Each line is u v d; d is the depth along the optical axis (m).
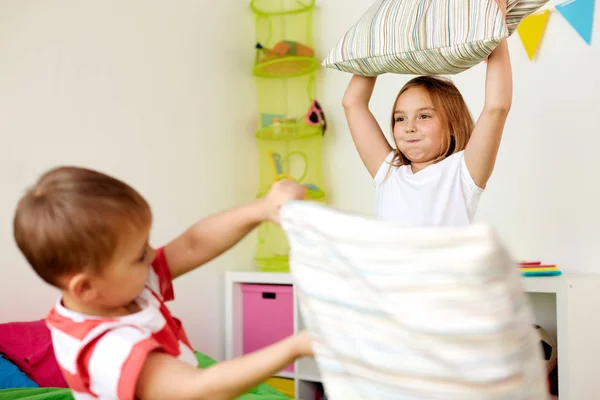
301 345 0.54
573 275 1.88
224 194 2.51
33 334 1.57
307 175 2.65
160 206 2.22
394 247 0.43
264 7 2.75
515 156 2.14
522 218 2.13
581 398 1.68
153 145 2.21
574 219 2.04
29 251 0.65
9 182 1.79
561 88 2.06
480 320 0.39
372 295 0.45
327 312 0.49
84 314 0.66
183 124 2.34
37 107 1.86
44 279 0.67
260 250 2.68
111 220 0.63
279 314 2.31
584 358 1.70
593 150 2.01
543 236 2.09
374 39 1.26
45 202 0.64
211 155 2.46
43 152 1.87
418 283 0.42
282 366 0.54
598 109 2.00
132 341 0.60
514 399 0.39
